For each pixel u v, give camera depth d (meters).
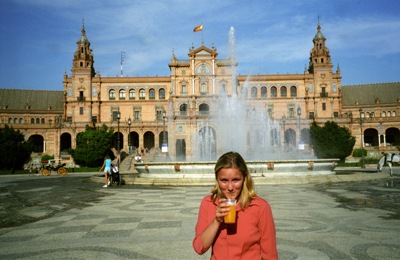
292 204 16.36
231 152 4.75
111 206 16.88
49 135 109.38
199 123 98.06
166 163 28.31
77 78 106.62
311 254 8.62
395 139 116.12
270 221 4.46
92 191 24.59
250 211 4.44
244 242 4.32
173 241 9.95
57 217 14.42
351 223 12.12
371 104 119.88
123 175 44.31
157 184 27.55
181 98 103.44
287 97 107.69
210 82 103.88
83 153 74.06
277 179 26.36
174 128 98.38
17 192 25.98
